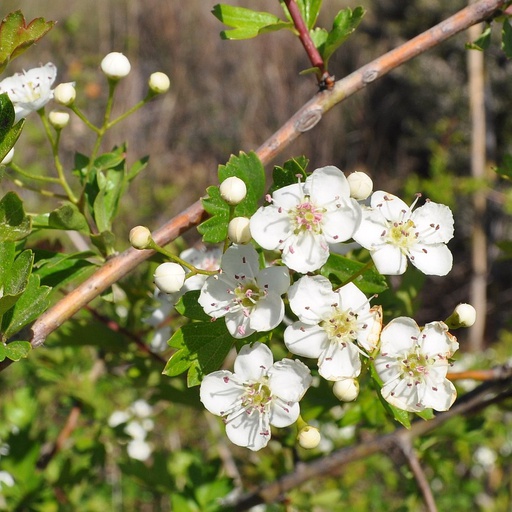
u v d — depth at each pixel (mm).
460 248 939
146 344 237
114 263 179
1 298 157
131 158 954
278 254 197
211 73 1066
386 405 171
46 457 273
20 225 162
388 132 1061
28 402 261
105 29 980
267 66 1081
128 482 393
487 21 196
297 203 172
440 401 170
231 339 172
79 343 232
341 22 186
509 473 481
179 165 1021
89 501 355
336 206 172
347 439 355
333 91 189
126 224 827
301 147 1049
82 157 211
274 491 236
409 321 171
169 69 1049
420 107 1025
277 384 169
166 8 1044
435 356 171
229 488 238
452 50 997
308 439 171
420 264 177
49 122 215
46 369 289
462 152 939
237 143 1056
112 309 243
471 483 442
